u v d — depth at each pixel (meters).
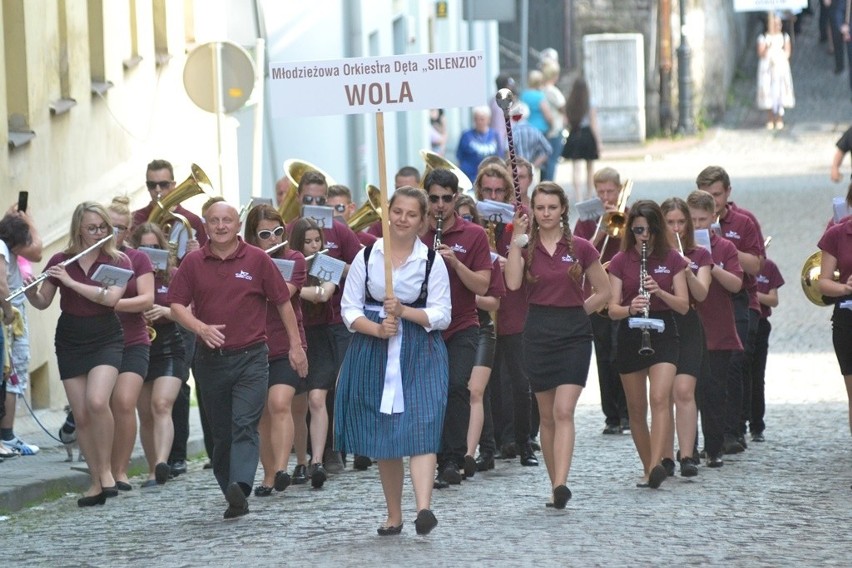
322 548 19.78
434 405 20.16
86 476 26.52
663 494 23.67
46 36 34.19
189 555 19.84
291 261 24.55
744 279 28.48
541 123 67.94
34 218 32.88
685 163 76.50
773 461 26.98
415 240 20.36
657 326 23.64
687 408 25.09
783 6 84.19
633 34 85.50
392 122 61.72
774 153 78.00
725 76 91.94
